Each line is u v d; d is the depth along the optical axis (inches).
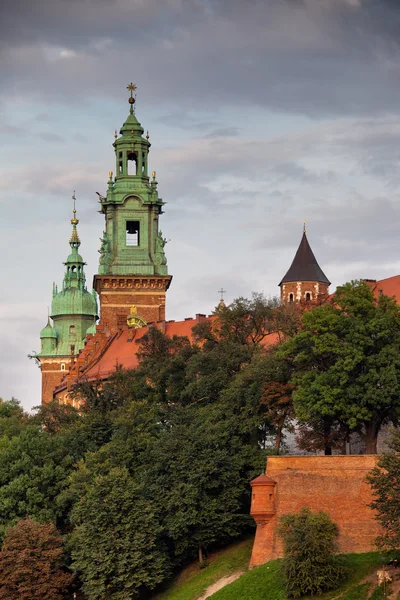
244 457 5477.4
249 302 6717.5
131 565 5177.2
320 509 4881.9
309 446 5418.3
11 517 5802.2
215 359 6333.7
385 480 4473.4
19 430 6692.9
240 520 5339.6
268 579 4709.6
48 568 5433.1
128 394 6756.9
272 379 5639.8
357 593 4443.9
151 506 5329.7
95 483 5438.0
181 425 5610.2
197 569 5280.5
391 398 5147.6
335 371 5241.1
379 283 7096.5
